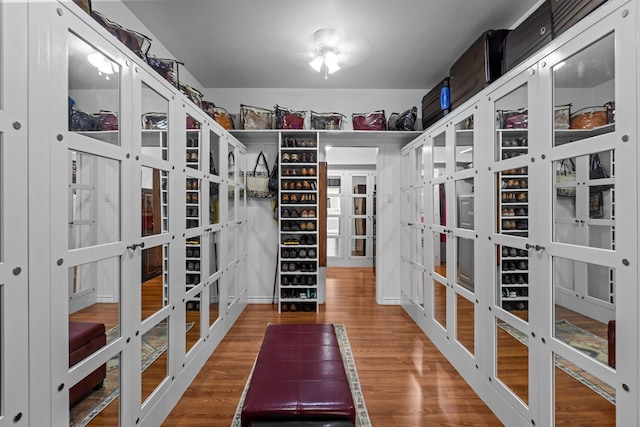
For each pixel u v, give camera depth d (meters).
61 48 1.11
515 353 1.76
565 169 1.42
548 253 1.50
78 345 1.21
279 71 3.51
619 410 1.14
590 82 1.28
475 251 2.16
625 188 1.12
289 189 3.78
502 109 1.88
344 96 4.02
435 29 2.69
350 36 2.80
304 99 4.00
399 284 4.11
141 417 1.60
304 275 3.80
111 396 1.41
